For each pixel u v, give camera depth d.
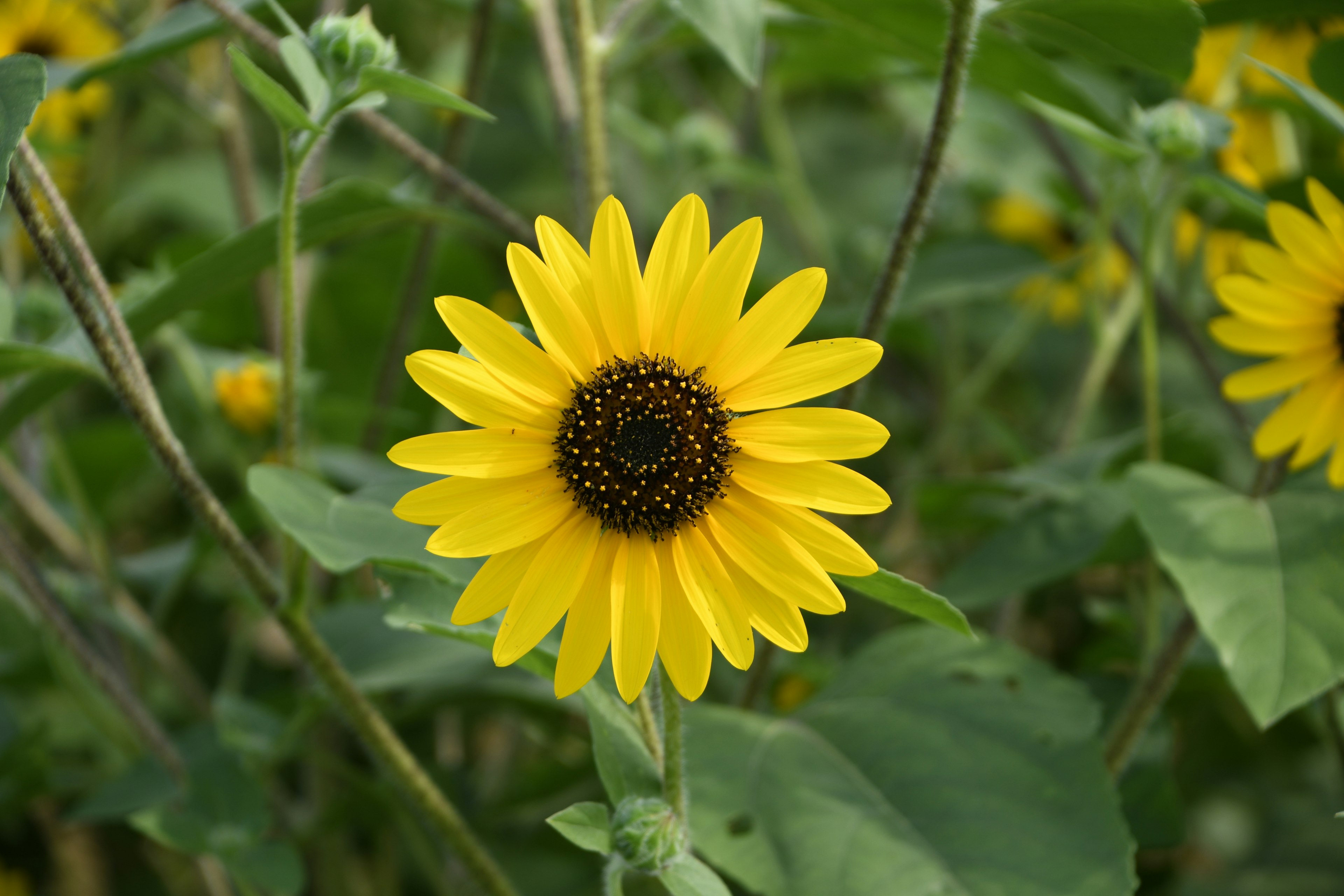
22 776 0.75
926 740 0.65
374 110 0.73
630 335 0.58
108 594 0.76
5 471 0.76
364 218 0.70
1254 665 0.62
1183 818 0.70
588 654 0.57
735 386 0.58
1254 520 0.64
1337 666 0.61
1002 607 0.77
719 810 0.63
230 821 0.67
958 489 0.76
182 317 0.77
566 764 0.74
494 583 0.57
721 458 0.58
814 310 0.58
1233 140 0.76
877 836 0.63
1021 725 0.65
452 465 0.57
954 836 0.62
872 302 0.64
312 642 0.62
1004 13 0.62
